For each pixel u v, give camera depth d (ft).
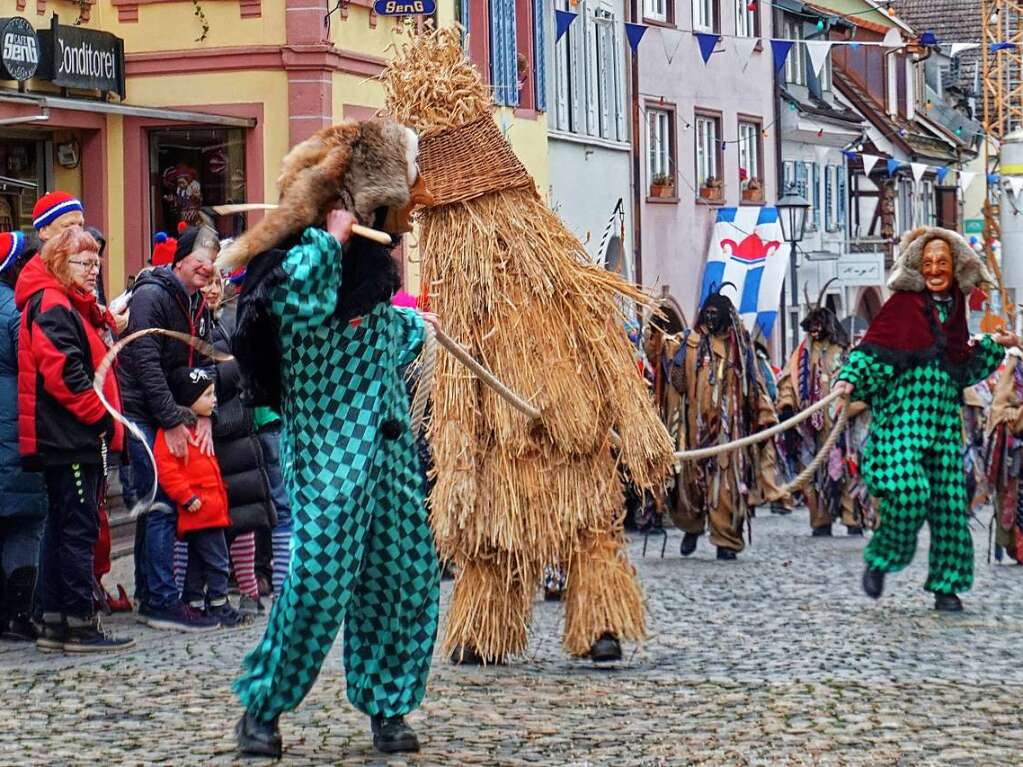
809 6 195.62
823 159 189.16
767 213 162.30
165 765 27.96
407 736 29.07
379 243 27.73
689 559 64.64
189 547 44.86
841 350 76.69
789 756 29.14
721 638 43.39
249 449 46.21
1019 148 229.25
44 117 74.33
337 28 90.07
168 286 44.16
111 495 62.80
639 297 39.55
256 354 27.63
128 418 44.11
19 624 42.11
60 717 32.12
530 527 38.34
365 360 27.86
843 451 74.23
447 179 38.68
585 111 140.77
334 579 27.58
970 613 48.42
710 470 64.39
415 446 28.89
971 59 281.33
